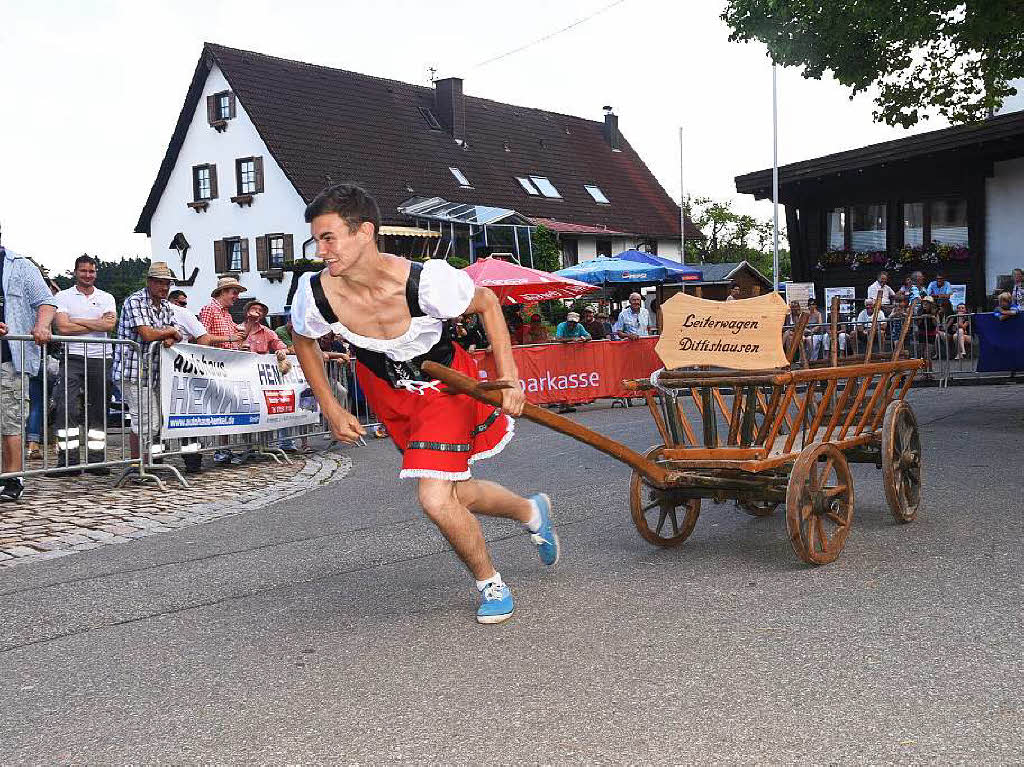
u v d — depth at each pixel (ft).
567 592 13.83
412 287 11.72
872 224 77.05
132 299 26.76
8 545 18.57
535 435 36.04
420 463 12.01
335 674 10.89
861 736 8.64
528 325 56.44
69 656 11.91
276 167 108.37
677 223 143.95
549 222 118.73
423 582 14.92
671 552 16.16
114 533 19.69
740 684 9.99
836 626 11.77
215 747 9.04
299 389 32.35
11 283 23.30
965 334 48.60
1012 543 15.66
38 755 9.02
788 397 14.99
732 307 15.25
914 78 38.19
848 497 15.39
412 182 111.04
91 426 27.04
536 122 141.18
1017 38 35.65
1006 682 9.77
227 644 12.19
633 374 48.83
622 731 8.95
